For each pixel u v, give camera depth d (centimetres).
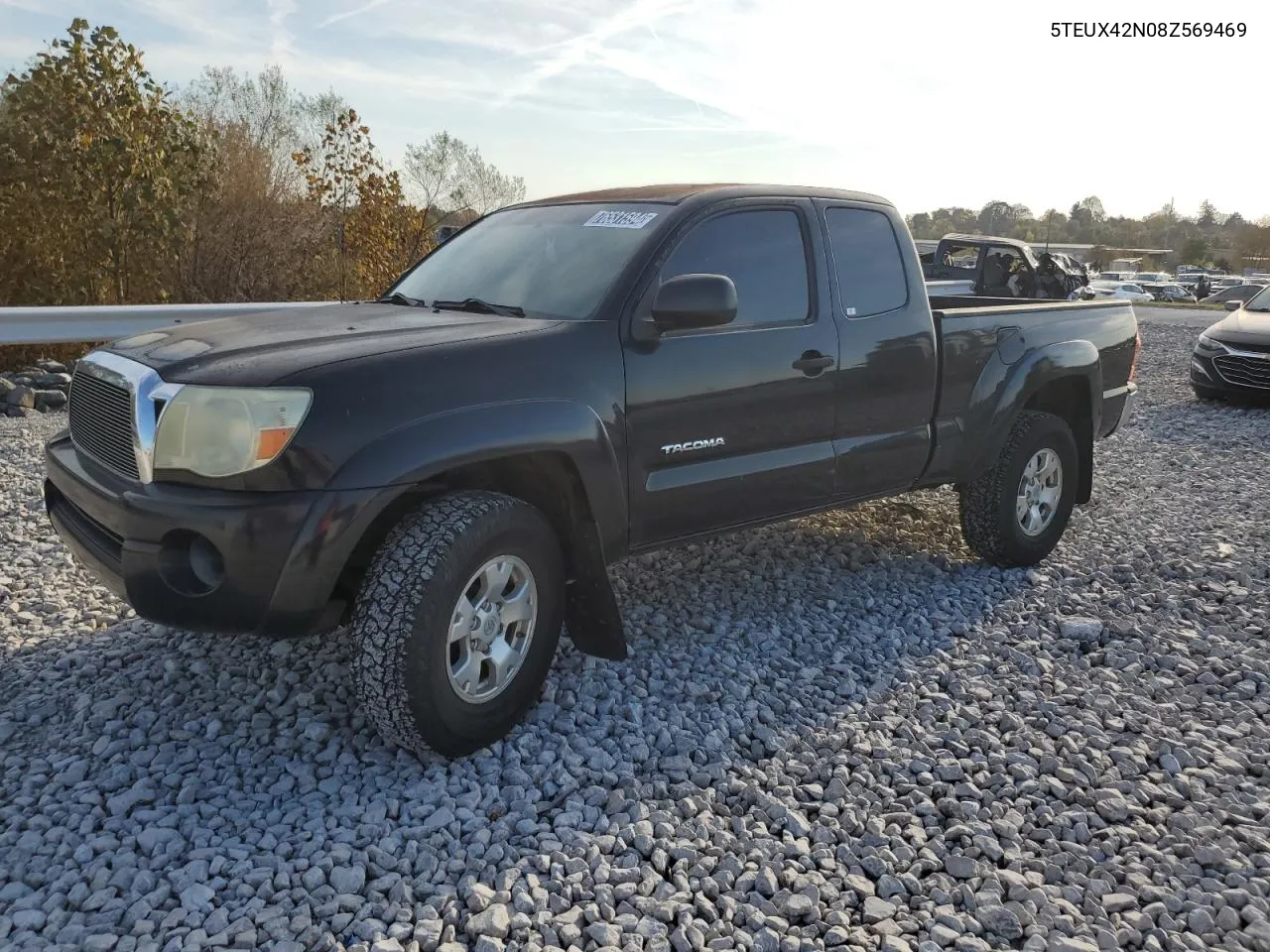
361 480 285
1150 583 516
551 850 275
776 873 272
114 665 373
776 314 403
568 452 326
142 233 1044
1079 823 297
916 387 455
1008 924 254
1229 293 4044
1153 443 916
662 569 505
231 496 285
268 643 394
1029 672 405
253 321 359
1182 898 267
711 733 344
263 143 1437
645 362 355
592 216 405
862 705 372
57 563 473
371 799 296
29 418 748
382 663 289
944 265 1786
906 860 279
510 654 326
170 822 279
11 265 1034
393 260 1398
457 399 305
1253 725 365
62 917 241
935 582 505
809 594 482
